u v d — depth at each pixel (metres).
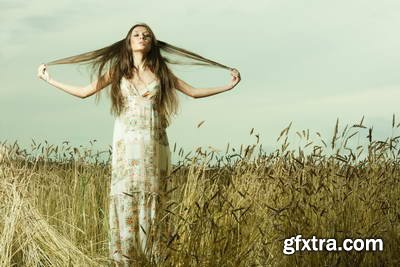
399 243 4.13
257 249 4.26
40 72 5.12
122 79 4.82
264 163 4.79
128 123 4.77
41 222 4.71
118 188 4.74
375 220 4.28
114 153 4.82
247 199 4.38
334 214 4.21
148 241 4.41
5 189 4.88
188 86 5.14
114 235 4.74
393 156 4.91
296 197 4.42
